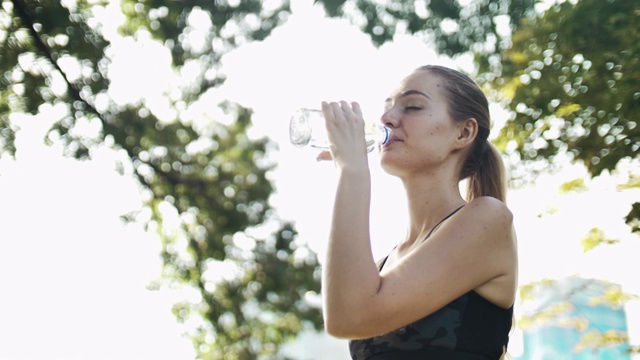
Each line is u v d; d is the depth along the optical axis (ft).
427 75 8.91
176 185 38.04
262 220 40.22
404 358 8.00
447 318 8.01
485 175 9.41
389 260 9.09
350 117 8.51
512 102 18.83
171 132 37.17
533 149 18.47
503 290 8.30
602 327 18.45
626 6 18.10
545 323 18.54
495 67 20.31
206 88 35.45
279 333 41.52
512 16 27.86
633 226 17.03
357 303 7.73
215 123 39.55
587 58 18.34
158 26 33.55
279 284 40.09
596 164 17.48
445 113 8.79
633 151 17.30
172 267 39.81
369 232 8.01
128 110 35.12
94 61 31.94
